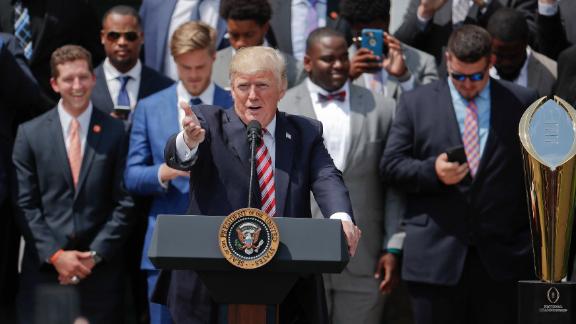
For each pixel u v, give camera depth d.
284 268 9.76
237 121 11.48
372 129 18.23
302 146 11.69
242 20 19.14
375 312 18.31
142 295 19.11
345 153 18.03
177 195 17.25
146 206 18.72
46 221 18.03
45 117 18.36
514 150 17.22
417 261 17.34
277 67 11.35
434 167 17.08
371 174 18.20
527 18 21.08
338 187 11.48
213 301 11.29
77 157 18.16
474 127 17.31
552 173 10.54
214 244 9.73
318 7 21.11
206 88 17.91
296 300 11.76
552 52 20.41
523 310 10.94
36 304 17.89
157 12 21.02
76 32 20.81
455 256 17.11
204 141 11.36
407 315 20.03
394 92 19.59
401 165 17.45
